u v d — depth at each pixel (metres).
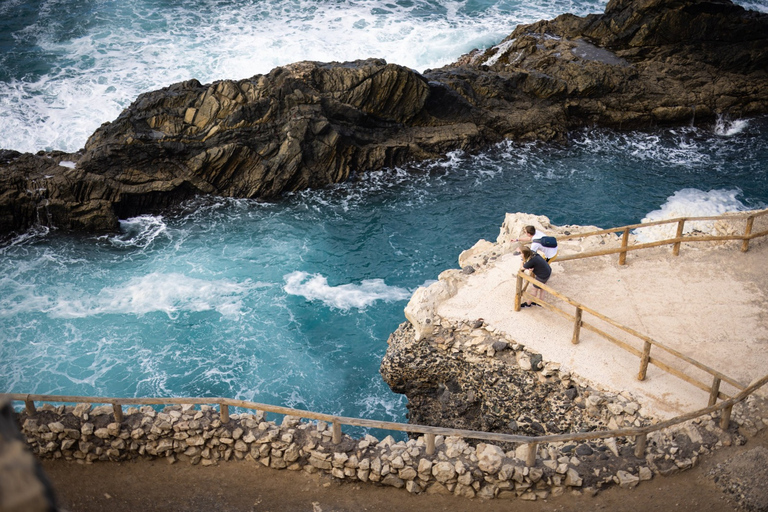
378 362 22.92
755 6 51.47
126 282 26.66
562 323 15.32
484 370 15.00
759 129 38.53
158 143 31.56
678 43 41.16
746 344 14.36
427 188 33.31
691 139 37.97
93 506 11.62
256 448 12.18
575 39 43.25
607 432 11.43
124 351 23.20
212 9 47.66
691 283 16.22
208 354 23.11
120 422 12.34
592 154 36.38
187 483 12.02
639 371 13.68
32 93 37.94
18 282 26.69
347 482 11.94
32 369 22.38
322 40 44.22
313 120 32.94
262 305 25.36
